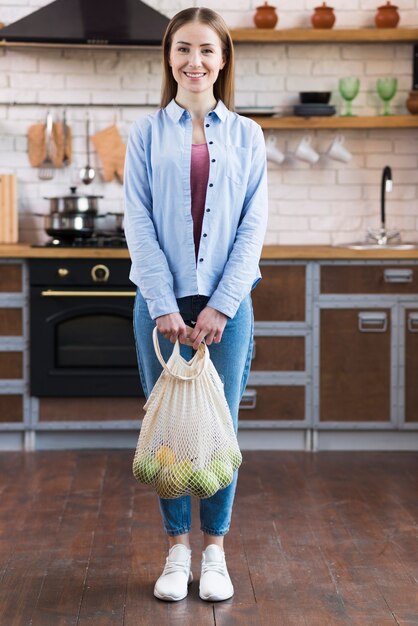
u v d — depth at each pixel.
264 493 4.06
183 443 2.67
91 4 5.01
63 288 4.74
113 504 3.87
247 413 4.84
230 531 3.54
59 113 5.39
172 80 2.82
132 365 4.81
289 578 3.06
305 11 5.39
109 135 5.39
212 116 2.76
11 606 2.83
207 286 2.74
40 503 3.89
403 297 4.80
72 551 3.31
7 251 4.69
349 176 5.47
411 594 2.92
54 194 5.43
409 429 4.85
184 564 2.91
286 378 4.82
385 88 5.23
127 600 2.87
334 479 4.31
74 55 5.36
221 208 2.72
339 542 3.41
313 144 5.46
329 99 5.25
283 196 5.47
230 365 2.79
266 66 5.41
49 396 4.79
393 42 5.39
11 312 4.77
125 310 4.74
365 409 4.84
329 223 5.48
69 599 2.88
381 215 5.38
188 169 2.71
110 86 5.38
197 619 2.73
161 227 2.74
